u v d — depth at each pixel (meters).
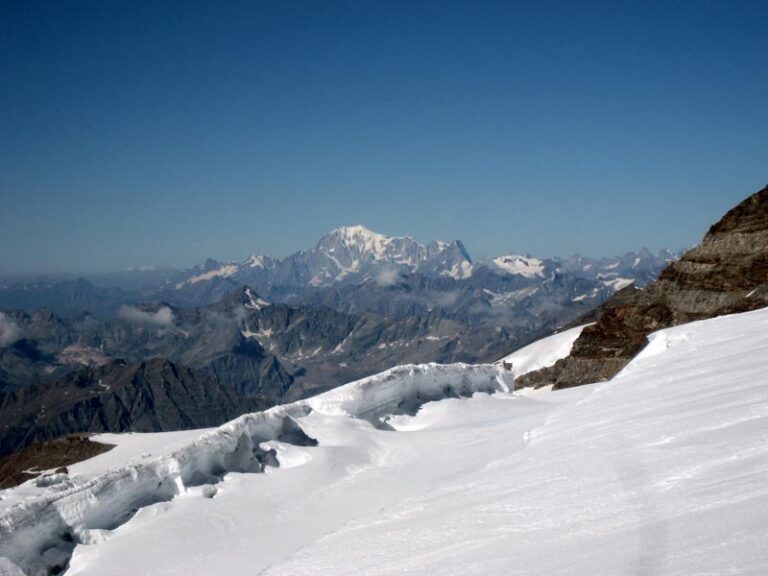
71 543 18.47
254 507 19.66
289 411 26.67
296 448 23.77
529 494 13.63
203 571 16.31
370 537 14.17
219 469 22.20
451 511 14.28
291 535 17.95
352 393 28.20
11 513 17.70
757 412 14.29
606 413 19.22
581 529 10.66
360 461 23.39
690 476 11.59
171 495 20.67
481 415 29.52
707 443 13.10
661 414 16.78
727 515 9.10
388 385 29.67
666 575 7.64
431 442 24.92
